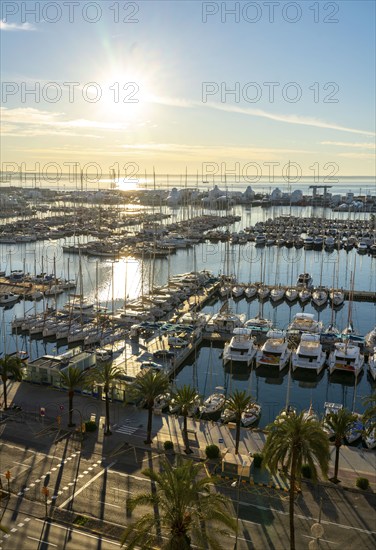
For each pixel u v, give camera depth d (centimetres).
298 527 4709
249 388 8775
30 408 7144
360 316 13288
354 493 5259
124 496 5147
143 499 3872
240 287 15050
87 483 5372
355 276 17600
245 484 5375
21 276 16138
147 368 8556
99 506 4994
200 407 7506
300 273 17925
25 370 8125
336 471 5472
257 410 7569
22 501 5069
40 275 16350
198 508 3856
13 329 11581
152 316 12219
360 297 14800
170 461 5828
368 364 9706
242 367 9650
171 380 9050
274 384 9225
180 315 12462
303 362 9262
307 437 4159
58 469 5631
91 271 17988
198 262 19900
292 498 4178
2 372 7069
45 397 7519
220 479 5462
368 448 6456
